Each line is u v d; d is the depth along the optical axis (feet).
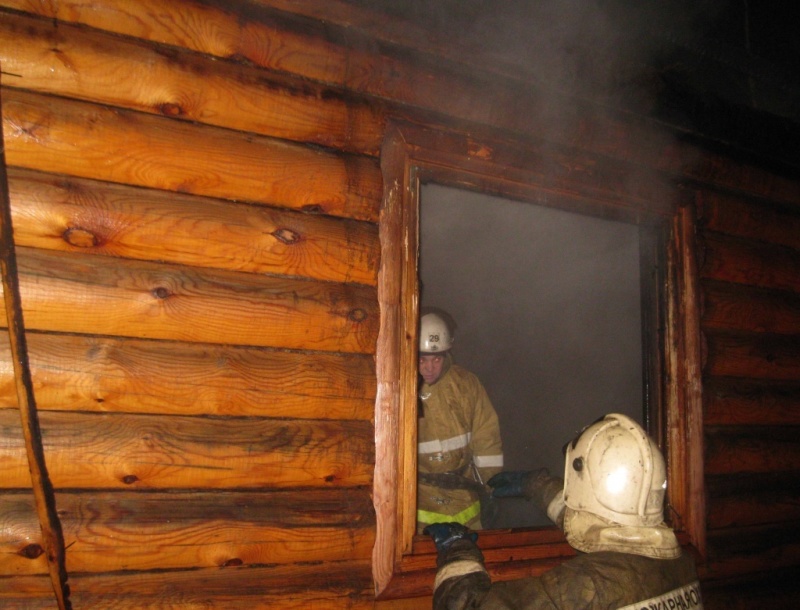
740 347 10.61
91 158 6.29
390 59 7.84
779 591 10.43
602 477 6.32
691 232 10.24
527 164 8.82
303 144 7.43
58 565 5.64
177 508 6.54
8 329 5.54
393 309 7.63
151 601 6.36
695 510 9.62
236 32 6.98
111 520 6.21
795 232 11.69
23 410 5.40
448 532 7.07
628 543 6.08
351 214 7.61
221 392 6.70
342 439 7.26
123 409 6.36
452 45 8.36
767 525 10.64
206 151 6.80
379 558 7.26
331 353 7.43
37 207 6.04
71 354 6.16
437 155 8.14
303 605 6.92
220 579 6.72
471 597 6.05
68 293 6.11
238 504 6.80
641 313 10.41
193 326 6.64
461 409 11.39
